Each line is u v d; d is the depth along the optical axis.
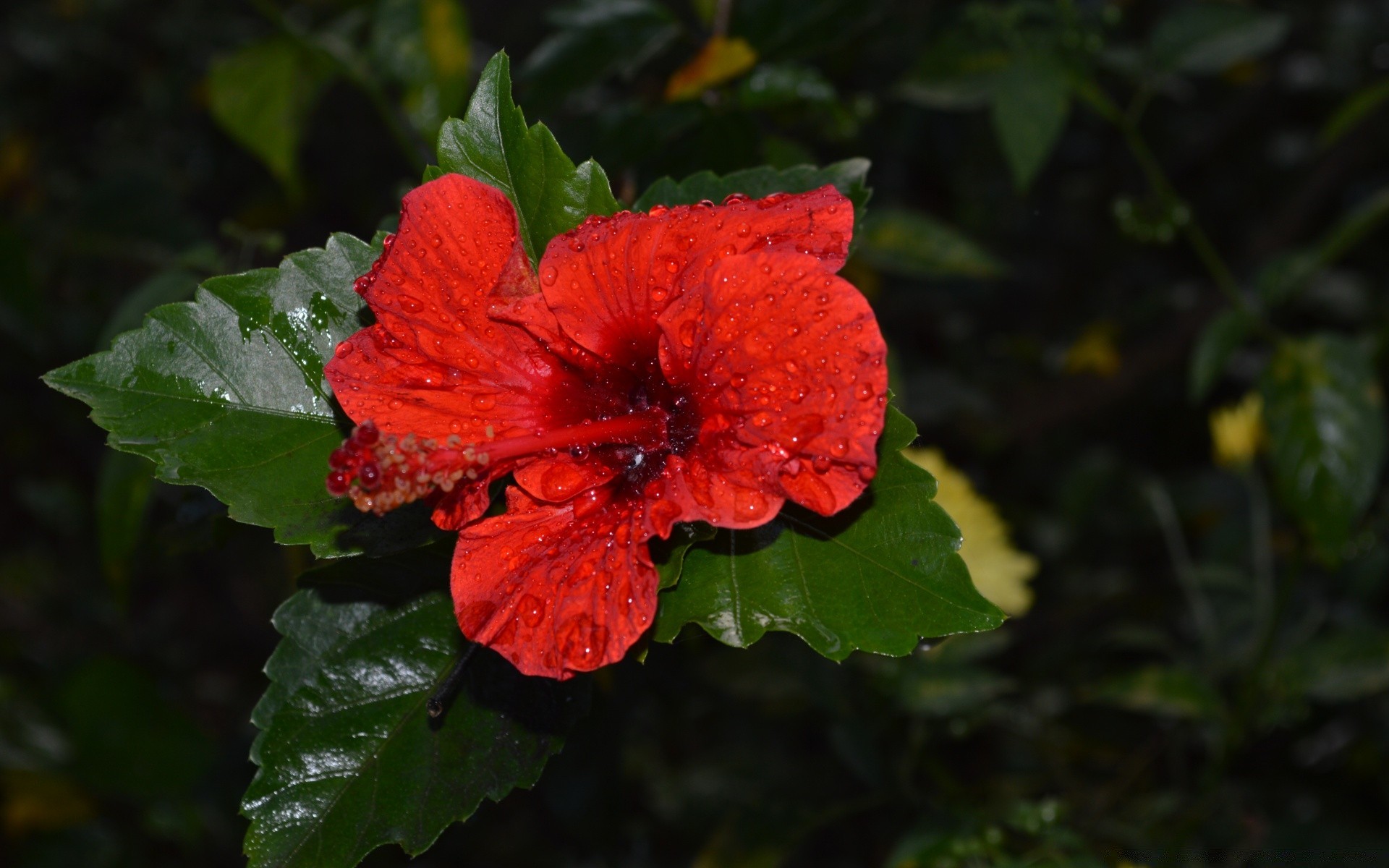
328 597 0.61
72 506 1.47
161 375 0.60
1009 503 1.22
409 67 0.78
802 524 0.60
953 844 0.75
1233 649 0.95
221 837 1.14
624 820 0.93
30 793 1.15
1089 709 0.95
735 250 0.58
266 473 0.60
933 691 0.80
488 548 0.59
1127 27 1.25
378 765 0.60
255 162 1.49
